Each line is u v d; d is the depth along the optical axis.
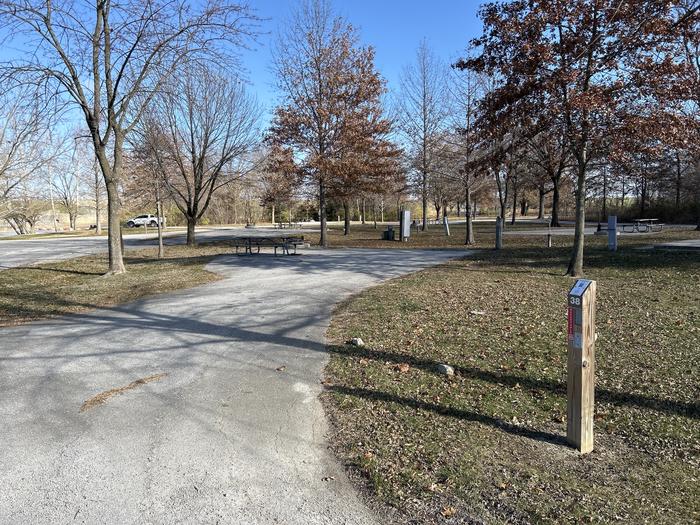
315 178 22.88
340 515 2.91
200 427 4.08
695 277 10.28
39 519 2.88
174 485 3.23
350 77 22.23
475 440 3.72
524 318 7.29
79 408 4.50
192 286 11.38
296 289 10.47
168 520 2.87
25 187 33.38
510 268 12.66
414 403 4.41
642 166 27.83
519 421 4.03
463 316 7.47
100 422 4.20
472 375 5.05
